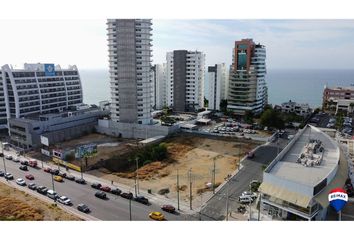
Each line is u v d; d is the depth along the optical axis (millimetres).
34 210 57031
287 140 110125
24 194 66062
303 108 165625
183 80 165875
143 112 125188
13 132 114625
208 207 60188
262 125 126500
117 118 127625
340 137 111938
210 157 92125
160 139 110688
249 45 150500
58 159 88875
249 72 152125
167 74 176750
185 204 61656
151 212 58125
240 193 66250
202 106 172625
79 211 58375
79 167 81688
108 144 111062
